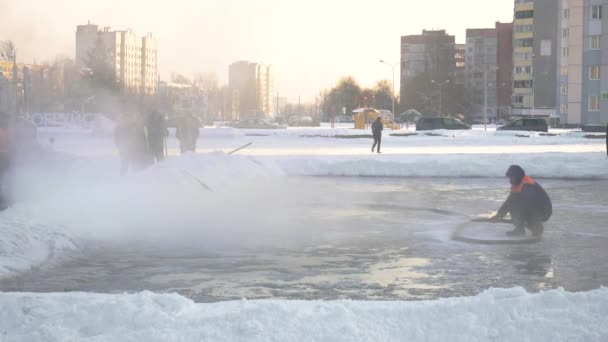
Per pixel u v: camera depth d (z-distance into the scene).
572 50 93.06
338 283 7.88
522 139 50.19
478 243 10.51
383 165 24.00
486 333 4.62
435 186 19.94
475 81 182.62
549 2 123.94
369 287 7.68
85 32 186.88
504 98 171.62
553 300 4.96
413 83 139.25
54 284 7.86
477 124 116.50
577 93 93.12
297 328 4.66
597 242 10.53
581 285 7.73
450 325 4.72
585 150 36.44
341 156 30.84
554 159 24.88
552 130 76.50
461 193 18.00
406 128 82.50
